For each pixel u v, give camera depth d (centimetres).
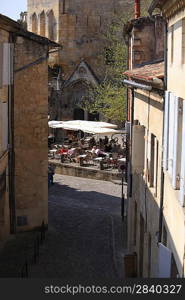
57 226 2806
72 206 3281
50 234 2639
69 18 6103
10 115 2528
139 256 1941
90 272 2098
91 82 5959
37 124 2631
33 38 2538
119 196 3594
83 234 2661
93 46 6081
